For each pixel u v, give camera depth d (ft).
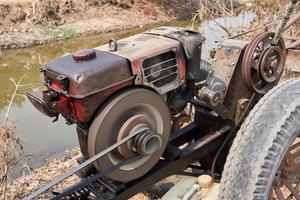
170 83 9.57
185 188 9.89
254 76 10.44
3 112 24.59
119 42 9.79
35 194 7.69
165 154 10.05
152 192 12.06
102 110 8.41
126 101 8.52
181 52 9.67
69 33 43.62
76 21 45.50
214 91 9.96
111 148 8.14
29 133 21.63
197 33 10.19
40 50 39.96
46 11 44.04
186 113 12.46
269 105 8.13
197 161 11.32
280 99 8.20
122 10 49.42
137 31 46.91
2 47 39.34
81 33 44.24
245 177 7.61
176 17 51.29
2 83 30.48
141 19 49.37
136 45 9.43
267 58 10.14
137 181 9.50
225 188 7.77
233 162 7.81
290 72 15.79
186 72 9.93
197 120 11.15
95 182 9.50
